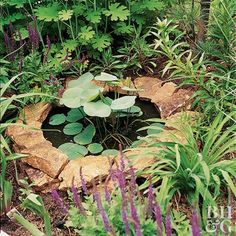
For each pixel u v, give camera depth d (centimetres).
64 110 251
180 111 240
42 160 214
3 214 200
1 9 272
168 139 212
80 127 238
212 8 251
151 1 277
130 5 278
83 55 263
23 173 217
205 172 183
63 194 206
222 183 202
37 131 228
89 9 267
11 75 256
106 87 256
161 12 285
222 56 241
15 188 212
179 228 178
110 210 173
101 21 279
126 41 286
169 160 195
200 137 219
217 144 201
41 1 277
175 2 288
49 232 184
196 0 297
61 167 212
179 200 199
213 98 229
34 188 209
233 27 238
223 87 232
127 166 203
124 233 170
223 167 195
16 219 184
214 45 247
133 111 243
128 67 273
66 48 263
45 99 246
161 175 195
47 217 184
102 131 239
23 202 192
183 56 269
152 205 166
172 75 237
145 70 272
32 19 270
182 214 191
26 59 248
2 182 197
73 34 268
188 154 200
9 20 268
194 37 274
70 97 229
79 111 244
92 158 215
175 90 251
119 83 248
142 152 202
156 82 260
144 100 252
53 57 272
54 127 241
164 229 173
